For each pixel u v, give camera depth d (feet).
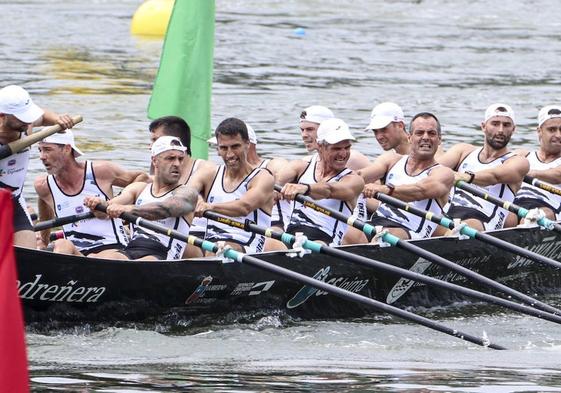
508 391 105.09
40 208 146.30
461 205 174.91
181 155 138.72
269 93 317.01
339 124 153.69
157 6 458.91
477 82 349.61
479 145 251.60
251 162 159.63
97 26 477.77
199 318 137.08
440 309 156.87
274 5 587.68
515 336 139.03
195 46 175.94
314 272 145.07
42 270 122.83
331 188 152.76
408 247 147.43
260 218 147.54
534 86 344.49
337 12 563.89
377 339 134.10
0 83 314.55
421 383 107.65
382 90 328.29
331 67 374.22
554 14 584.40
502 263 167.84
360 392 103.19
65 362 113.29
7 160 126.62
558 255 178.50
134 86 321.93
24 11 522.47
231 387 103.96
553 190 178.40
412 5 603.67
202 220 151.64
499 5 608.60
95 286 127.65
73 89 310.86
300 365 115.85
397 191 160.25
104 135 247.91
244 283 139.13
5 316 66.18
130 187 141.28
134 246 138.92
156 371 110.22
